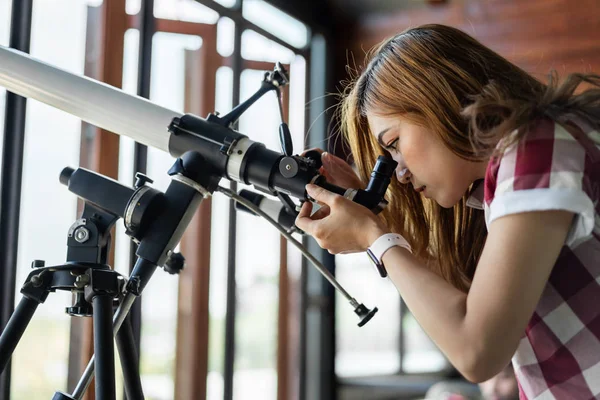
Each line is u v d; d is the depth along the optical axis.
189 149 1.13
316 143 3.33
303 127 3.28
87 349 1.92
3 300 1.70
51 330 1.85
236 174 1.11
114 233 1.99
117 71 2.04
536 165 0.79
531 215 0.77
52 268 1.00
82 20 1.96
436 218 1.20
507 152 0.82
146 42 2.13
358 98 1.09
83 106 1.20
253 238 2.79
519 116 0.83
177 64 2.36
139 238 1.06
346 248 0.99
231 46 2.66
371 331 3.58
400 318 3.78
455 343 0.79
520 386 0.97
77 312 1.01
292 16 3.16
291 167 1.07
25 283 1.00
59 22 1.88
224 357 2.60
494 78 0.94
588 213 0.78
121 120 1.18
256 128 2.77
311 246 3.26
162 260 1.05
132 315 2.11
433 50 0.96
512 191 0.79
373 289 3.59
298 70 3.26
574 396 0.88
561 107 0.85
